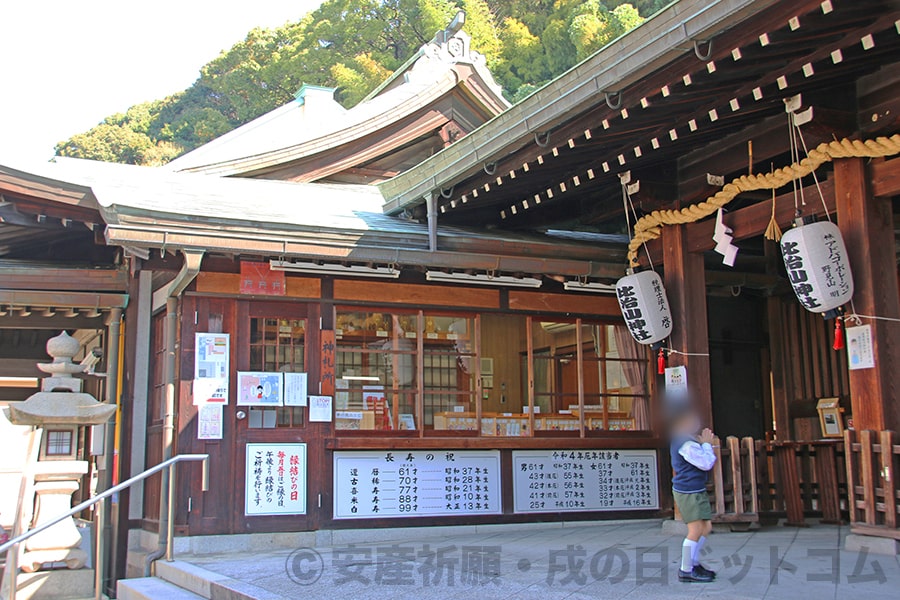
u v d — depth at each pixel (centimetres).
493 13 4197
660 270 978
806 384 1199
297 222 855
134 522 966
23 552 830
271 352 895
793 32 564
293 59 4262
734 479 824
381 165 1476
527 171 836
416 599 519
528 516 962
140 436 983
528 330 1016
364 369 930
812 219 696
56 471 856
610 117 707
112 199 846
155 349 992
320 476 887
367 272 920
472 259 927
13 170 874
